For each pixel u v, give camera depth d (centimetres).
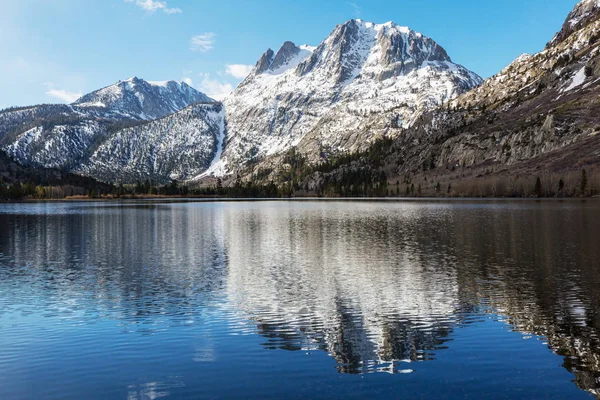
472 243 7231
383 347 2878
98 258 6294
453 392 2292
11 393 2311
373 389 2327
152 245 7575
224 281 4775
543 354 2734
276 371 2539
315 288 4428
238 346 2909
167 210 18362
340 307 3769
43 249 7188
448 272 5069
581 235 7925
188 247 7319
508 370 2527
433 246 6994
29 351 2836
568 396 2245
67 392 2320
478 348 2841
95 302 3972
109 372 2542
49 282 4778
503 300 3884
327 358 2723
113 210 18512
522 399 2219
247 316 3538
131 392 2312
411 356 2730
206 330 3219
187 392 2311
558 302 3794
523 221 10638
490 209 15288
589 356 2700
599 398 2225
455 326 3256
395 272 5128
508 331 3130
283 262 5866
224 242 7875
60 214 15762
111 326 3316
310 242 7700
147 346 2912
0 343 2967
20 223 11912
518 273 4934
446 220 11331
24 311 3706
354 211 15912
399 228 9656
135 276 5062
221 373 2522
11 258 6338
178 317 3519
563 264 5388
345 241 7738
